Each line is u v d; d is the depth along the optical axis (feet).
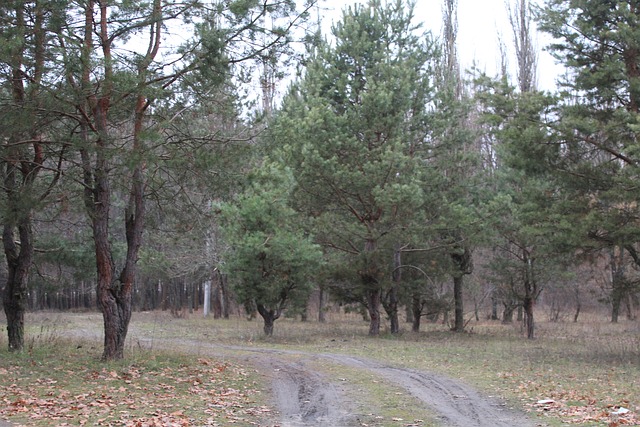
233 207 82.07
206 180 48.47
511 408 34.58
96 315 150.41
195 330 99.81
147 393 37.27
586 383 43.34
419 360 58.18
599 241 58.95
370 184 83.76
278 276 84.17
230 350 66.54
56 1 38.55
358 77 94.07
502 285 100.27
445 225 89.81
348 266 89.20
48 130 46.03
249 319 130.62
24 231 55.52
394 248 93.45
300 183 86.48
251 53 45.37
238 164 49.14
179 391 38.52
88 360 48.55
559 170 61.05
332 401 36.76
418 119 92.22
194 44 43.16
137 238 49.93
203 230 55.16
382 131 87.97
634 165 57.00
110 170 45.47
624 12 58.49
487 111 63.46
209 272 136.05
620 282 67.92
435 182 92.84
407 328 114.52
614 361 57.88
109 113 47.65
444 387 41.63
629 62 61.36
